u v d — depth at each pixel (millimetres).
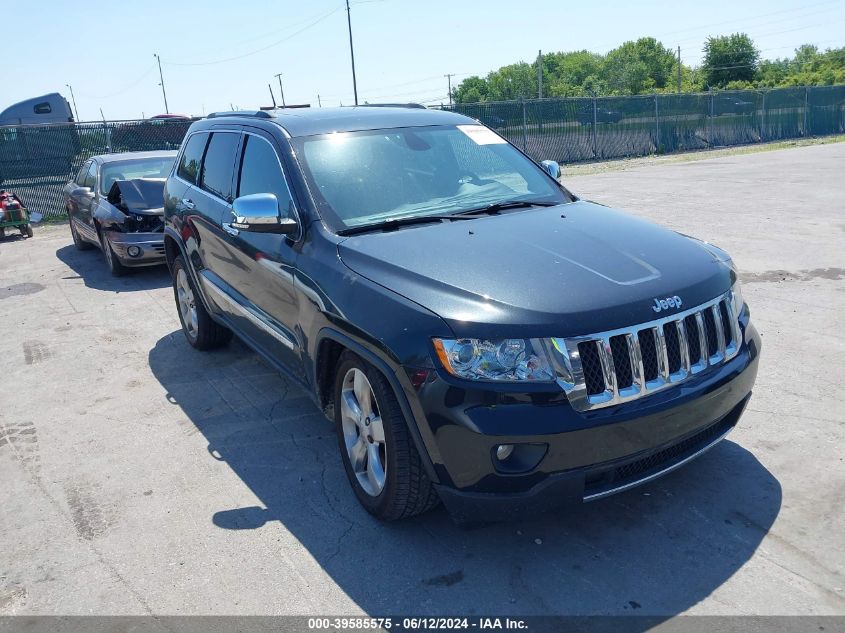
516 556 3209
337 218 3865
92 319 7730
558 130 24609
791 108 31297
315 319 3623
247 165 4766
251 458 4316
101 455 4473
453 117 5012
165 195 6367
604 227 3746
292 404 5094
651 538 3254
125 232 9344
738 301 3518
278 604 2998
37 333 7312
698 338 3160
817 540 3154
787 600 2805
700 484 3643
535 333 2850
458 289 3053
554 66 116875
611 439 2865
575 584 2994
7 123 24312
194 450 4461
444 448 2914
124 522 3697
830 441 3986
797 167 18453
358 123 4602
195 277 5758
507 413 2803
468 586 3035
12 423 5066
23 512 3863
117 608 3035
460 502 2959
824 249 8523
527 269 3170
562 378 2832
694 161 22734
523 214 3990
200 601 3045
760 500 3473
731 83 71812
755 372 3449
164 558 3363
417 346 2957
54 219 17266
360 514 3639
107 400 5371
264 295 4371
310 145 4297
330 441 4492
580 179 18781
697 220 10828
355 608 2949
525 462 2844
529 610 2865
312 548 3371
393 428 3143
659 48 109250
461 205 4141
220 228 4961
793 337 5656
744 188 14484
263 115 4871
